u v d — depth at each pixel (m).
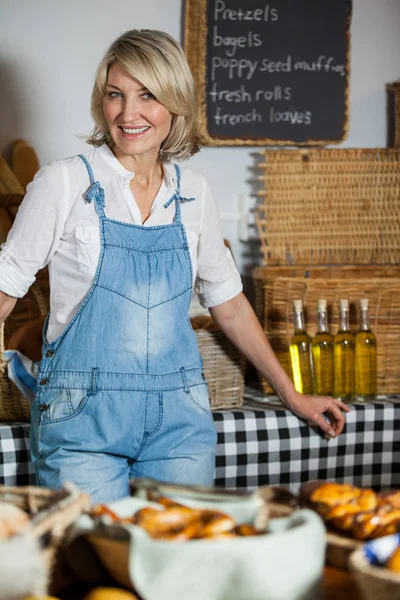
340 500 1.07
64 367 1.68
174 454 1.74
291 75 2.99
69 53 2.89
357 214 2.82
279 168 2.77
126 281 1.69
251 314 2.03
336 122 3.04
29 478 2.11
